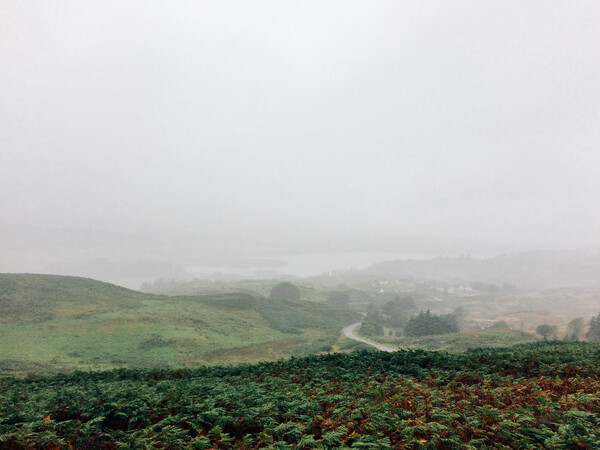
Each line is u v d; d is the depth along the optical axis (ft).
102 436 31.81
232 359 228.63
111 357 199.11
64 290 326.44
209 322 320.70
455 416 31.83
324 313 521.24
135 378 71.00
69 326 244.42
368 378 50.47
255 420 32.40
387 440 26.84
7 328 225.56
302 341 326.03
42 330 230.68
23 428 31.71
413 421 30.83
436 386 45.39
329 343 314.76
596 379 45.80
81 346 211.61
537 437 27.94
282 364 67.00
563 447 26.43
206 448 28.71
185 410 35.40
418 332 396.37
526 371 52.49
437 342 301.43
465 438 29.48
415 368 54.80
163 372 70.59
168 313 316.60
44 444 29.89
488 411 32.09
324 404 38.27
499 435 28.68
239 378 58.08
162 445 29.14
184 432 30.73
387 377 49.65
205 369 70.44
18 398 49.16
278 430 29.99
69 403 40.88
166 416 35.53
